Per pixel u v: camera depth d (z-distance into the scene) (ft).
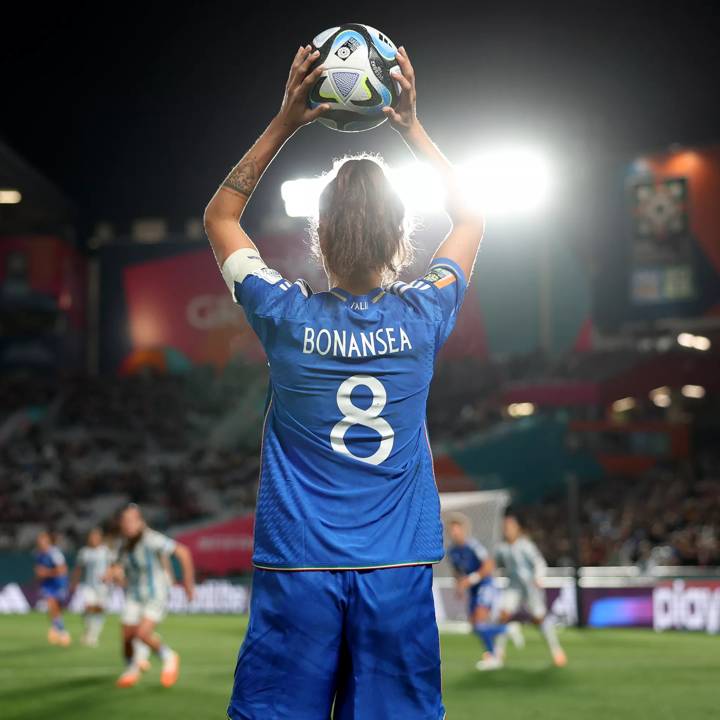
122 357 153.58
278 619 7.43
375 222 8.00
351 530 7.50
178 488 125.18
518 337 138.62
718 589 65.51
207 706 30.37
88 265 161.27
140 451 138.10
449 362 139.64
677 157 130.11
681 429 126.82
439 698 7.62
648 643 55.88
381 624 7.42
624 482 120.47
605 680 37.78
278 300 7.91
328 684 7.42
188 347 151.53
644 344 138.21
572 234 137.18
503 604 43.24
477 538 77.05
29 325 150.00
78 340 156.46
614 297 131.75
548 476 121.80
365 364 7.72
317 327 7.76
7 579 95.14
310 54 8.38
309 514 7.52
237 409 142.72
